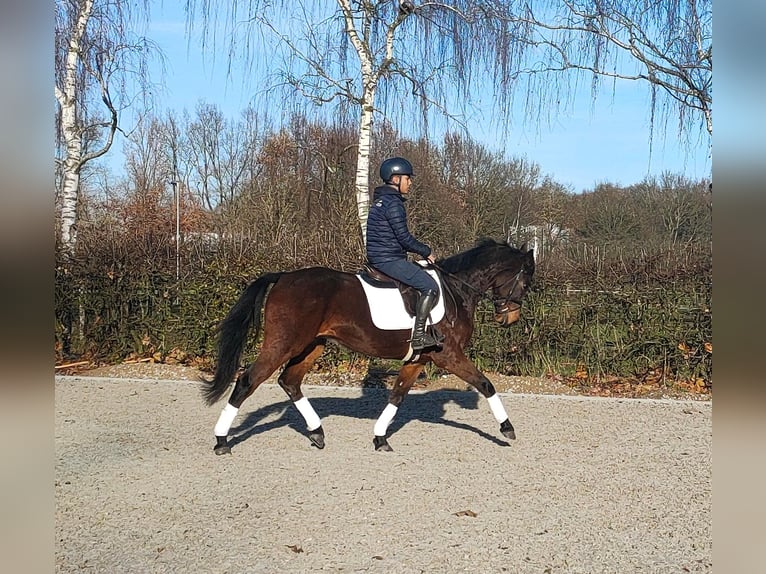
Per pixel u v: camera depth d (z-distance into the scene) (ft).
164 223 78.23
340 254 36.19
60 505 18.06
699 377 33.99
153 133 108.78
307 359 23.35
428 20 38.27
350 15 38.93
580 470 21.40
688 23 38.34
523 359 35.45
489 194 76.74
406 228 22.18
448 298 22.79
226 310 36.35
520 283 24.22
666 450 23.71
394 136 48.67
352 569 14.69
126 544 15.81
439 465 21.70
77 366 36.94
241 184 93.15
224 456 22.41
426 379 35.29
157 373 35.86
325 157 53.72
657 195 82.69
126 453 22.66
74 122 42.04
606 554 15.60
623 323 34.58
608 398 31.50
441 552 15.53
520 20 38.81
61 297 37.45
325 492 19.19
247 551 15.49
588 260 35.81
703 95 38.47
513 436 23.13
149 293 37.50
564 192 95.61
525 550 15.72
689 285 34.04
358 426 26.48
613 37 39.27
